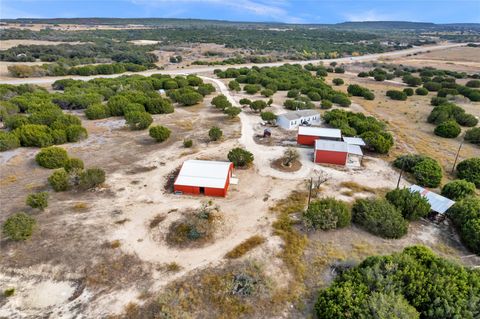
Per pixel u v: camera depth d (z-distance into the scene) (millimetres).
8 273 20422
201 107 63969
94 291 19281
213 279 20078
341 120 49938
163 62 139750
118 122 52750
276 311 18078
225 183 30359
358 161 38469
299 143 43500
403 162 36406
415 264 19094
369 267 18875
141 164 36938
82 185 30594
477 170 33688
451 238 24859
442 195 30547
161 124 52031
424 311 16766
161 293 19078
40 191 30203
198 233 24172
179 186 30250
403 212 26953
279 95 76625
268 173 35188
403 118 59406
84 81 80562
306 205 28906
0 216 25922
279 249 23031
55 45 152125
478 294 17156
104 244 23078
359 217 26141
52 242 23078
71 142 43375
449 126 48438
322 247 23312
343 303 16750
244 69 104188
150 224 25656
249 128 50375
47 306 18281
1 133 40312
